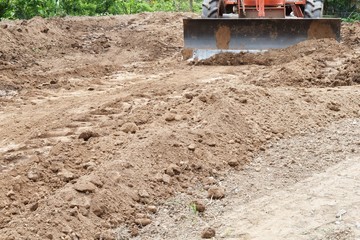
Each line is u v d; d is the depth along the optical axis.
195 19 13.45
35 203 5.39
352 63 11.77
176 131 7.06
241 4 14.50
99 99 9.71
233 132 7.39
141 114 8.03
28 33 16.23
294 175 6.57
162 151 6.53
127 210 5.55
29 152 7.08
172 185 6.10
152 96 9.58
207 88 9.55
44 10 23.25
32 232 4.91
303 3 15.09
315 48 12.98
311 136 7.80
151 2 37.47
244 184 6.32
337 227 5.21
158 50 16.58
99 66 13.29
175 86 10.42
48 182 5.89
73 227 5.10
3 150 7.22
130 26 21.20
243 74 11.84
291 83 10.64
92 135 7.23
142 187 5.89
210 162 6.65
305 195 5.98
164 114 7.99
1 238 4.77
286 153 7.18
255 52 13.38
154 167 6.26
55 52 15.52
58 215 5.14
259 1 14.32
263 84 10.38
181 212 5.68
